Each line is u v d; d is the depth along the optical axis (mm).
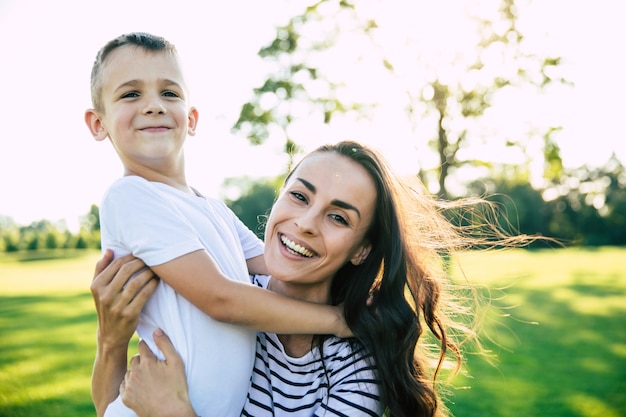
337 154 2426
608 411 5879
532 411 5891
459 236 2857
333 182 2340
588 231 40562
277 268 2352
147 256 2084
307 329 2232
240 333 2219
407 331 2457
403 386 2406
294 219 2336
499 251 3031
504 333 9836
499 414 5816
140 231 2088
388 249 2475
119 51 2275
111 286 2088
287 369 2316
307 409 2262
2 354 9055
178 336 2131
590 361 7996
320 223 2330
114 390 2189
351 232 2373
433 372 2760
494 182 38375
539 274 19531
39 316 12930
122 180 2191
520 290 15117
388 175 2467
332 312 2338
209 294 2062
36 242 46594
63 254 41844
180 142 2342
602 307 12648
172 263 2066
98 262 2189
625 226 40375
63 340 10156
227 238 2338
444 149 20000
